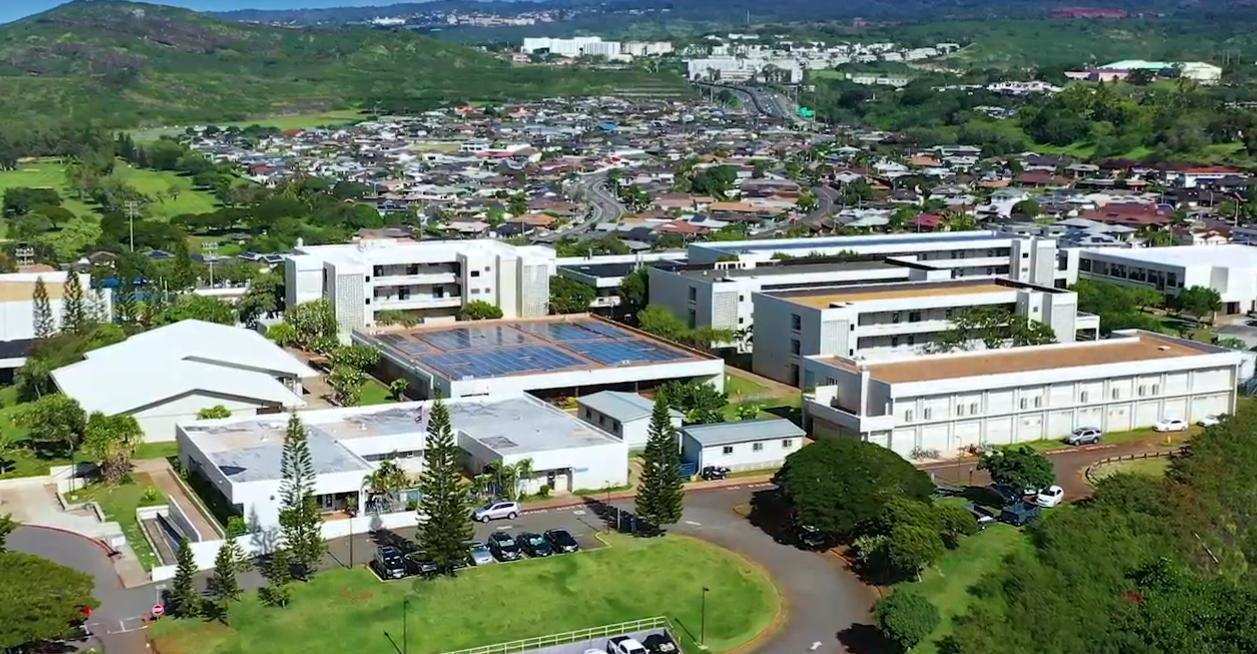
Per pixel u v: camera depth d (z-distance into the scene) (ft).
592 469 386.52
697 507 374.43
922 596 312.50
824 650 288.30
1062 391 451.12
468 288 599.16
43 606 271.69
